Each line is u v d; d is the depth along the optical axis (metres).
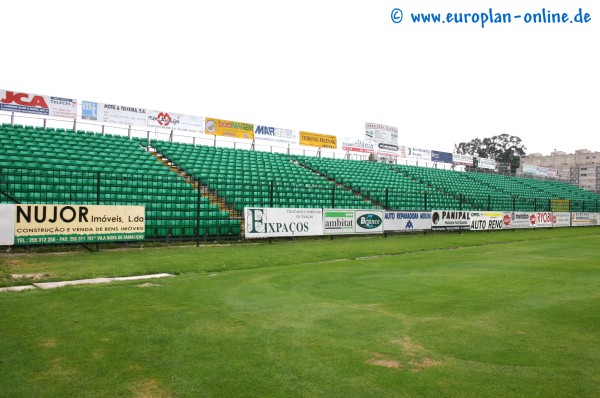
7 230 13.77
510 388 4.61
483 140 102.31
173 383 4.65
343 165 39.69
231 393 4.43
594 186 108.25
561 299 8.85
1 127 23.36
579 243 22.81
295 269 12.80
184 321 6.95
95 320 6.88
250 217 19.59
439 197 37.62
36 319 6.86
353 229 23.64
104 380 4.69
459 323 7.07
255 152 35.41
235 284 10.23
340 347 5.85
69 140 24.56
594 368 5.19
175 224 19.61
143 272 11.80
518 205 44.28
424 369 5.11
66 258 13.67
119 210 16.23
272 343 5.98
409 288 9.95
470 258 15.85
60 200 17.73
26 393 4.35
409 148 50.03
